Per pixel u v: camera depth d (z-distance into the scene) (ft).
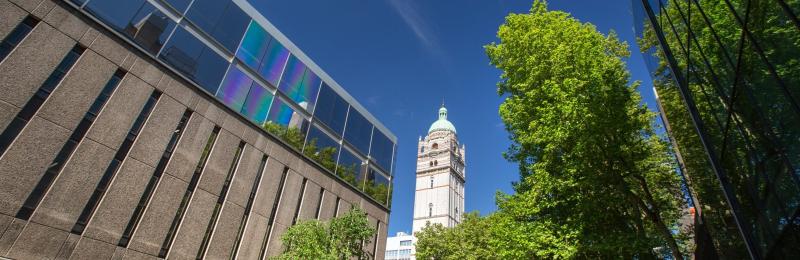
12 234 43.21
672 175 56.39
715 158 31.40
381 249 102.01
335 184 93.40
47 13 50.29
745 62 23.41
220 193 67.00
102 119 53.31
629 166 50.39
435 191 457.68
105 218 51.31
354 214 72.90
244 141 73.72
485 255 116.37
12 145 44.62
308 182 85.61
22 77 46.50
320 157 91.30
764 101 21.53
